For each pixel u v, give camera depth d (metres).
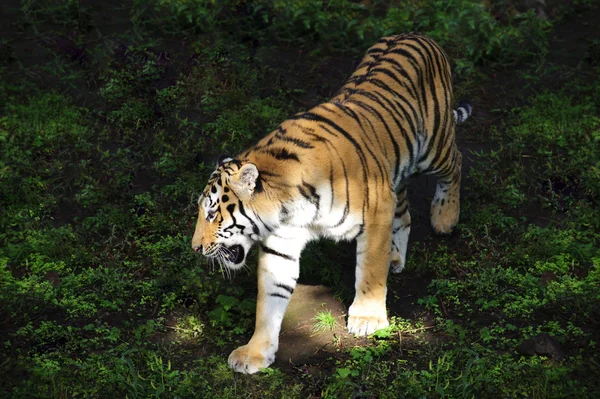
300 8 15.27
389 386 7.56
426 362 7.99
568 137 12.16
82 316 8.65
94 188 10.72
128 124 12.37
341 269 9.55
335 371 7.89
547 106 12.80
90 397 7.39
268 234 7.86
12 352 8.00
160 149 11.72
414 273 9.47
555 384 7.55
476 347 8.07
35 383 7.52
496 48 14.30
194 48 14.24
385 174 8.24
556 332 8.37
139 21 14.88
